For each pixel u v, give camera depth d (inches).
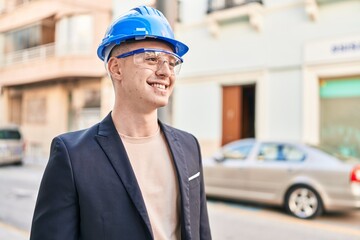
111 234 45.2
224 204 264.1
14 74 709.9
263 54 412.5
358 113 356.8
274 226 206.1
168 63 53.6
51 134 669.9
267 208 253.0
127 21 52.5
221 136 457.7
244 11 413.7
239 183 253.9
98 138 50.1
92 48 597.0
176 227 52.1
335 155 231.0
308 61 376.5
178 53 57.5
